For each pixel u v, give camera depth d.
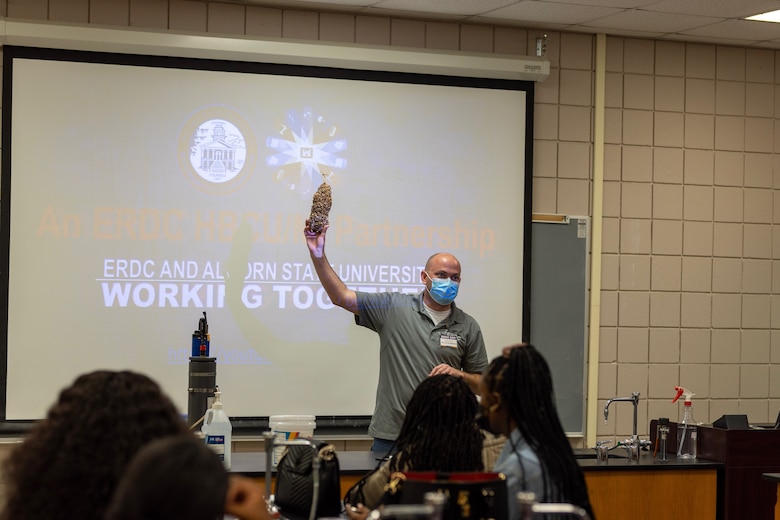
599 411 5.67
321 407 5.27
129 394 1.54
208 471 1.19
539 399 2.41
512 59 5.43
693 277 5.86
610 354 5.71
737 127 5.95
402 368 4.54
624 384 5.73
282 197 5.25
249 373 5.20
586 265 5.67
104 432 1.48
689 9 5.12
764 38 5.72
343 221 5.33
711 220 5.89
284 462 3.02
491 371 2.47
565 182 5.66
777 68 6.02
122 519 1.15
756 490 4.45
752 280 5.96
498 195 5.51
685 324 5.84
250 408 5.19
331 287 4.59
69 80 4.99
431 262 4.59
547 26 5.54
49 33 4.86
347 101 5.33
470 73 5.43
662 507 4.38
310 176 5.29
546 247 5.62
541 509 1.66
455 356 4.58
